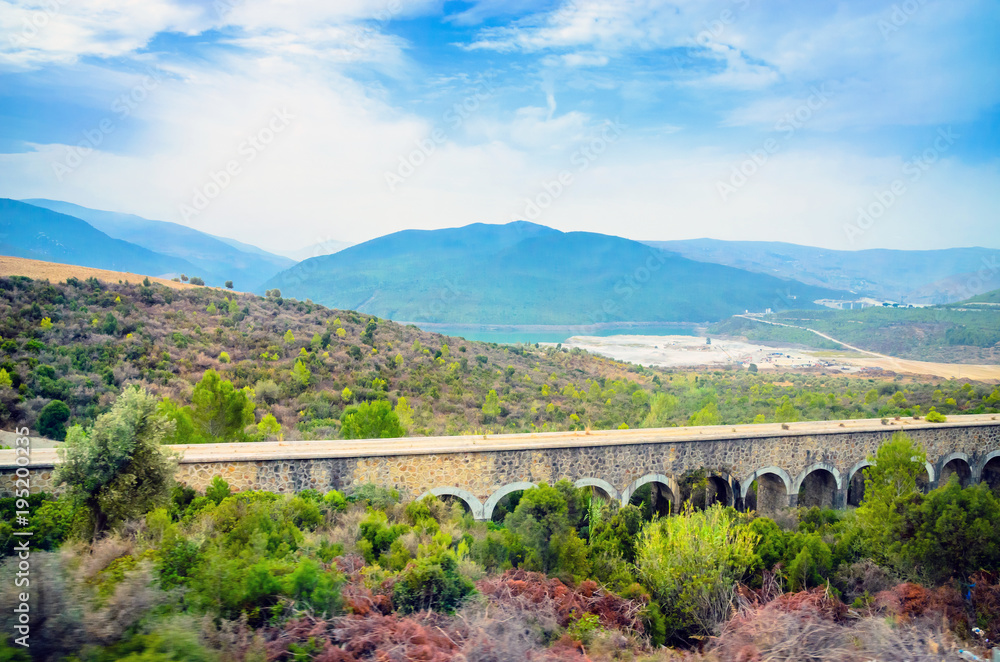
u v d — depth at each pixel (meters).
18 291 65.31
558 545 24.84
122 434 22.83
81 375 49.84
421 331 110.19
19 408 41.03
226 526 22.27
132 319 68.25
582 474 37.16
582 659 15.08
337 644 13.75
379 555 22.36
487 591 18.64
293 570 16.48
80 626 12.27
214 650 12.66
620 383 95.25
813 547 24.61
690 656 16.97
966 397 77.50
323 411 55.91
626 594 20.95
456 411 65.06
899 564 24.70
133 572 14.45
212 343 69.25
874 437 45.94
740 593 21.41
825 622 17.75
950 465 50.12
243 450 32.62
